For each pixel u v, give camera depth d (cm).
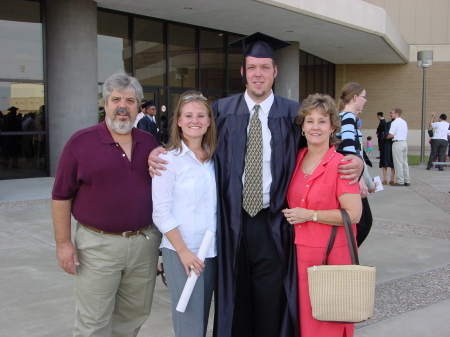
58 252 263
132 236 263
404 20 2494
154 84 1334
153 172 256
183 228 261
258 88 289
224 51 1530
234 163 284
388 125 1102
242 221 283
